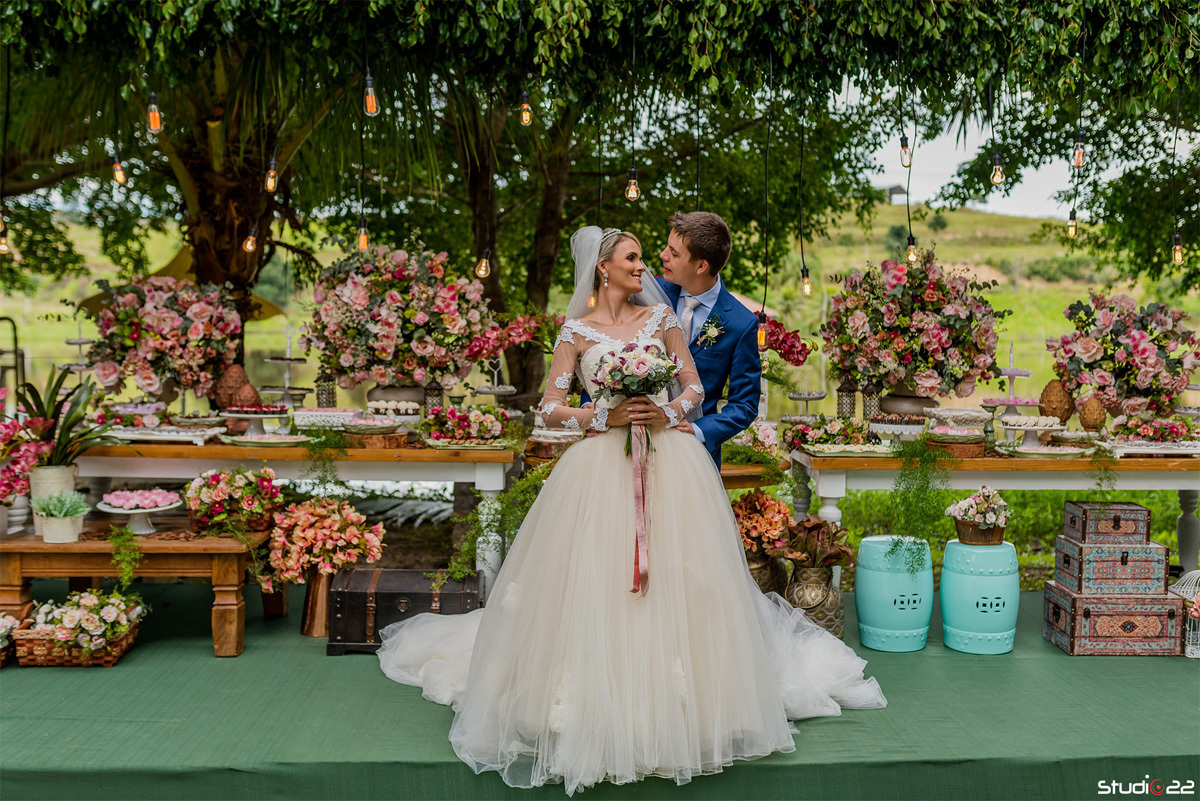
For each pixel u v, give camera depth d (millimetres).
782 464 4016
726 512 2812
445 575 3623
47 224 7977
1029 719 2943
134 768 2533
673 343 2891
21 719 2836
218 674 3260
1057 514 6312
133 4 3629
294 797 2570
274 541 3668
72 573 3395
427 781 2574
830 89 3912
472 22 3604
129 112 5277
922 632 3652
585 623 2537
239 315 4988
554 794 2529
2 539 3436
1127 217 7035
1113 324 4508
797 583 3727
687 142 7137
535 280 6699
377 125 4992
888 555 3627
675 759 2467
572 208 7418
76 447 3658
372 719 2879
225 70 4879
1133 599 3586
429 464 3936
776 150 7172
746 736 2602
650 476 2699
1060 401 4523
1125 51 3795
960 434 3982
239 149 5195
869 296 4574
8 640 3297
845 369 4676
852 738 2775
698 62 3629
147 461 3906
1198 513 4738
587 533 2627
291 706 2975
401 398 4547
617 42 3693
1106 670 3426
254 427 4039
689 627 2604
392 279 4480
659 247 7211
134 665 3338
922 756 2645
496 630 2754
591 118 4074
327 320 4426
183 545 3375
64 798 2525
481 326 4594
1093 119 6562
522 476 4695
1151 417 4484
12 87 5398
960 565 3623
